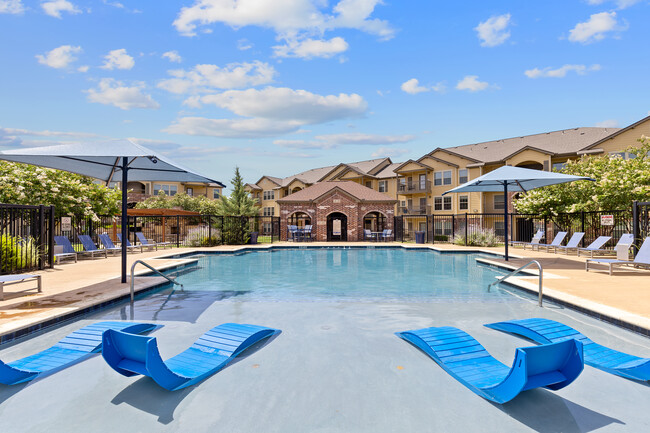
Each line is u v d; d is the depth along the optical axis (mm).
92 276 10125
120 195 22047
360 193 29844
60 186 16953
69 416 3297
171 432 3045
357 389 3822
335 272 12445
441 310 7035
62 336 5484
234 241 23516
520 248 20094
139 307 7277
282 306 7379
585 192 18828
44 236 11969
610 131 30578
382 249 22234
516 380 3115
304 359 4621
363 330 5797
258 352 4855
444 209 38500
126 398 3625
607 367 4066
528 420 3229
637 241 12094
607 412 3373
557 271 10930
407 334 5293
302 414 3330
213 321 6293
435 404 3506
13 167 16188
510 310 6992
